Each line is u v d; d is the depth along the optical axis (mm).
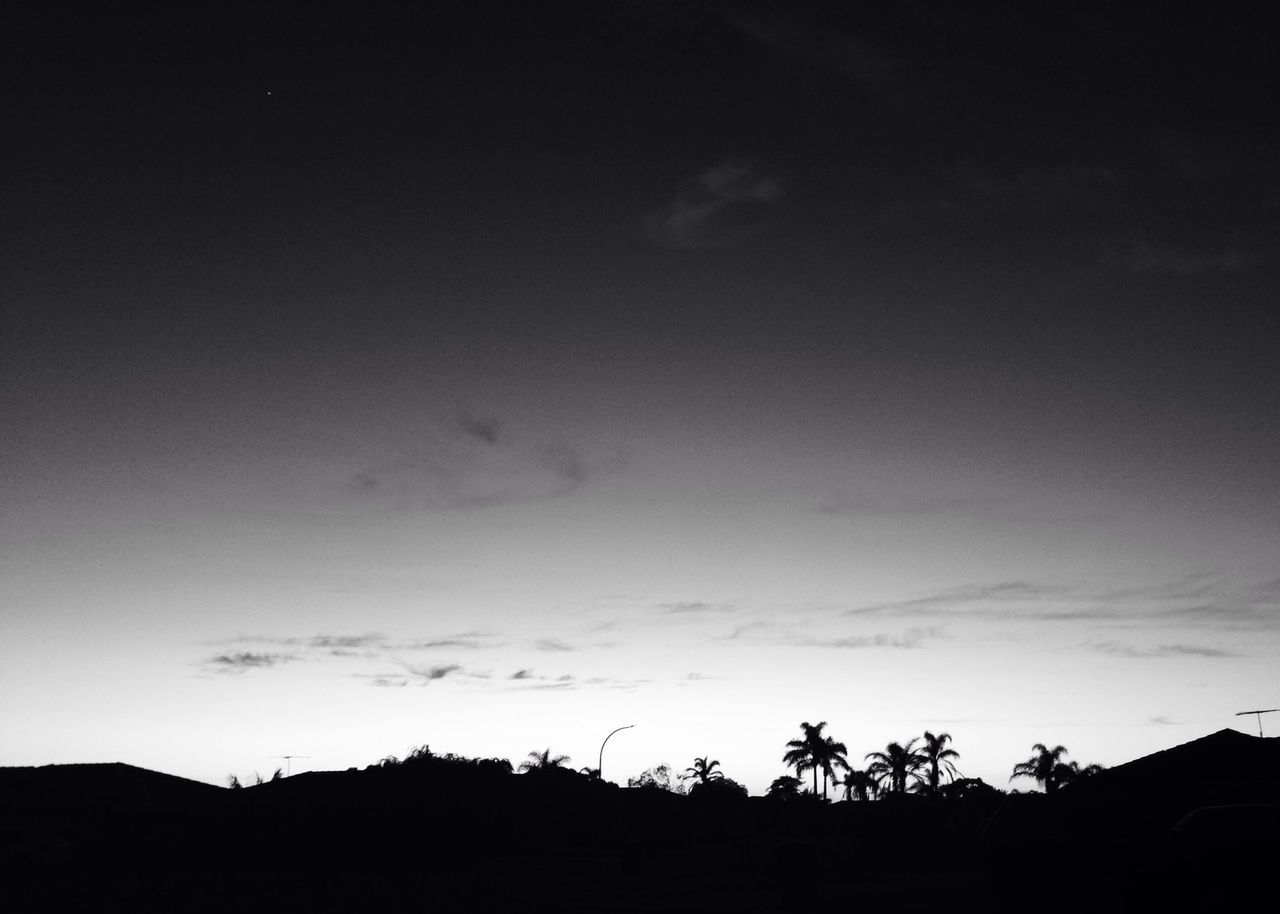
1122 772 32688
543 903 29172
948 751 89188
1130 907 15742
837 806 72500
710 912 26219
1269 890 14734
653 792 79688
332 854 49750
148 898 28969
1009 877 17703
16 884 35031
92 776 60188
